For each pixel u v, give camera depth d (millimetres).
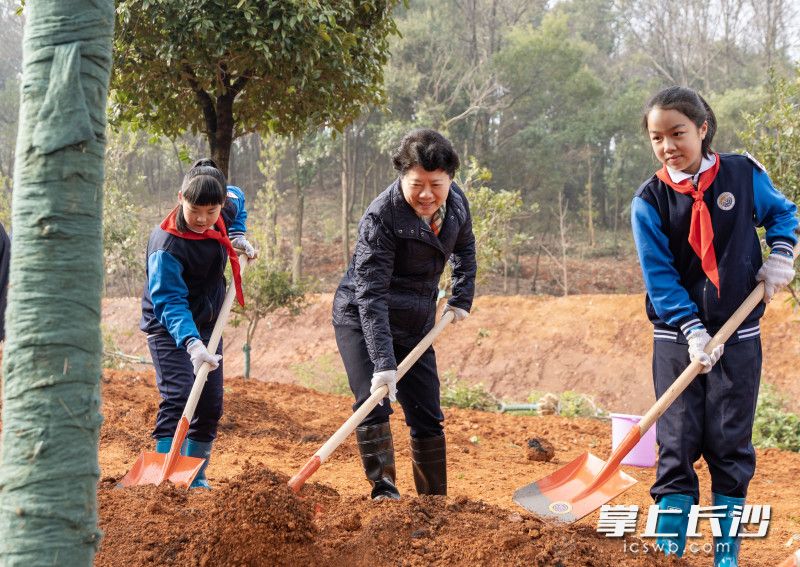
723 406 3402
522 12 50469
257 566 2984
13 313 1957
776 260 3441
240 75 6961
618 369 19922
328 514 3514
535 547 3064
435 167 3498
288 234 43469
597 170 51125
